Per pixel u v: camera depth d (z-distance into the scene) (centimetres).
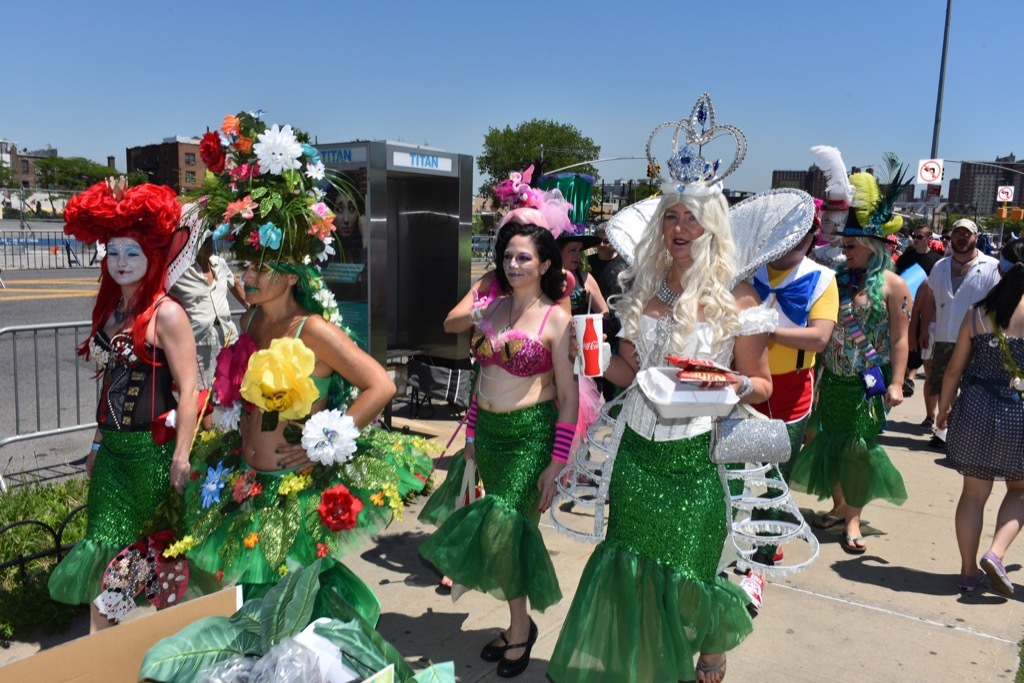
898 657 347
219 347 598
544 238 323
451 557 318
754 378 269
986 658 348
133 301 300
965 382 407
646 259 288
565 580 413
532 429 327
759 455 262
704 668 299
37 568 374
